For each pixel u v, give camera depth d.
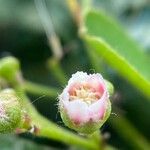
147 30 0.09
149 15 0.09
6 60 0.08
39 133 0.07
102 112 0.06
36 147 0.08
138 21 0.09
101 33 0.08
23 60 0.09
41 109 0.08
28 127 0.07
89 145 0.07
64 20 0.09
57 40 0.08
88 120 0.06
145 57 0.08
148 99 0.08
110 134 0.08
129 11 0.09
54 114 0.08
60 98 0.06
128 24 0.09
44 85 0.08
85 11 0.08
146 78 0.08
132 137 0.08
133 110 0.08
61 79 0.08
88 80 0.06
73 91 0.06
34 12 0.09
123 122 0.08
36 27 0.08
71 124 0.06
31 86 0.08
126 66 0.07
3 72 0.08
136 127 0.08
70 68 0.08
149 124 0.08
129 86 0.08
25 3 0.09
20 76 0.08
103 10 0.09
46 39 0.08
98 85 0.06
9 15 0.08
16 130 0.06
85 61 0.08
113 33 0.08
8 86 0.08
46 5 0.09
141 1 0.09
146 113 0.08
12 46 0.09
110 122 0.08
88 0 0.08
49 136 0.07
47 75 0.08
